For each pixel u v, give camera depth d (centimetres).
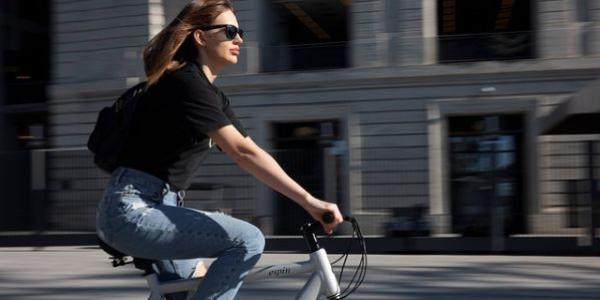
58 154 1277
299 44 1959
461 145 1788
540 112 1747
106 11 1992
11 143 2253
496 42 1794
